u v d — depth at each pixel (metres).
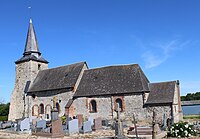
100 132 27.33
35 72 49.62
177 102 36.41
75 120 27.11
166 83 36.78
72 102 40.72
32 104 46.38
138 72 38.91
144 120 35.22
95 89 39.94
